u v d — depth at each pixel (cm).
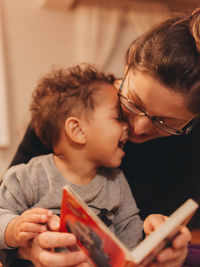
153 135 82
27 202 79
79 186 81
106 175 89
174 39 67
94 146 79
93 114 79
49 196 78
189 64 64
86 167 82
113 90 84
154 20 340
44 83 93
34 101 92
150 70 66
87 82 86
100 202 83
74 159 81
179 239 57
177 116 70
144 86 68
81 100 81
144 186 107
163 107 68
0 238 68
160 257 58
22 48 313
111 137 78
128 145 104
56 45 327
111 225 85
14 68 311
